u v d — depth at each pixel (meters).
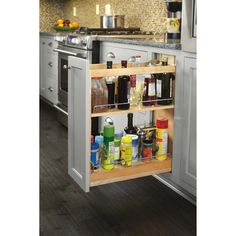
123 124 2.98
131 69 2.12
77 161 2.13
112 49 3.20
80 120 2.04
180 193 2.44
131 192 2.45
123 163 2.20
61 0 6.00
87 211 2.17
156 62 2.42
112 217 2.11
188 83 2.21
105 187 2.52
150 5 3.79
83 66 1.94
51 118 4.43
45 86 5.22
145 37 3.36
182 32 2.20
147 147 2.30
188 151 2.26
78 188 2.49
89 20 5.30
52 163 2.94
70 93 2.12
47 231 1.93
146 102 2.32
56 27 4.87
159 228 1.99
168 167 2.40
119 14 4.44
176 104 2.34
